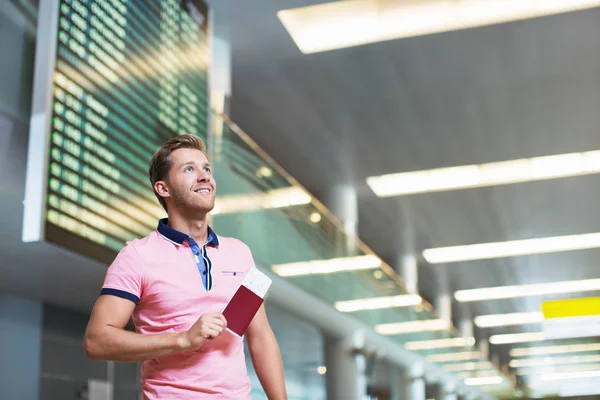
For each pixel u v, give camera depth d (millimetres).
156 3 5516
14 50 4551
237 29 7203
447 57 8023
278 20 7102
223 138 8508
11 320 5863
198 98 6047
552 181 12102
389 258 16078
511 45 7809
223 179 8531
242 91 8625
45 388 6086
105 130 4672
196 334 1851
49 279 5516
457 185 12180
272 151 10688
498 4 7129
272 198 10289
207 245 2129
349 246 13414
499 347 25422
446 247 15438
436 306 20172
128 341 1871
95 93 4598
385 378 14844
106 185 4648
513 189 12445
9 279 5484
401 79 8500
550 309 13695
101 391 6789
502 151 10922
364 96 8914
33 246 4703
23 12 4664
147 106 5234
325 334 11852
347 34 7484
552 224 14172
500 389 26531
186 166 2119
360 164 11289
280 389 2199
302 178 11820
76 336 6605
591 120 9891
